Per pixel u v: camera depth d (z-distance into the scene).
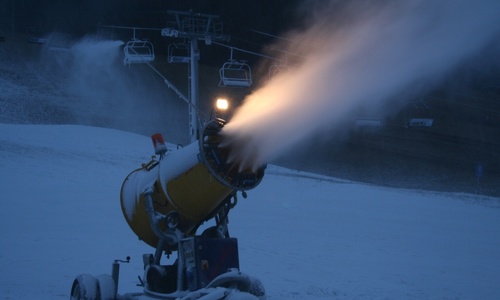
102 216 18.06
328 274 11.77
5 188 22.05
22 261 11.64
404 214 25.50
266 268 12.13
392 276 11.92
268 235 16.89
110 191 23.81
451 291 10.59
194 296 6.22
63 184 24.36
